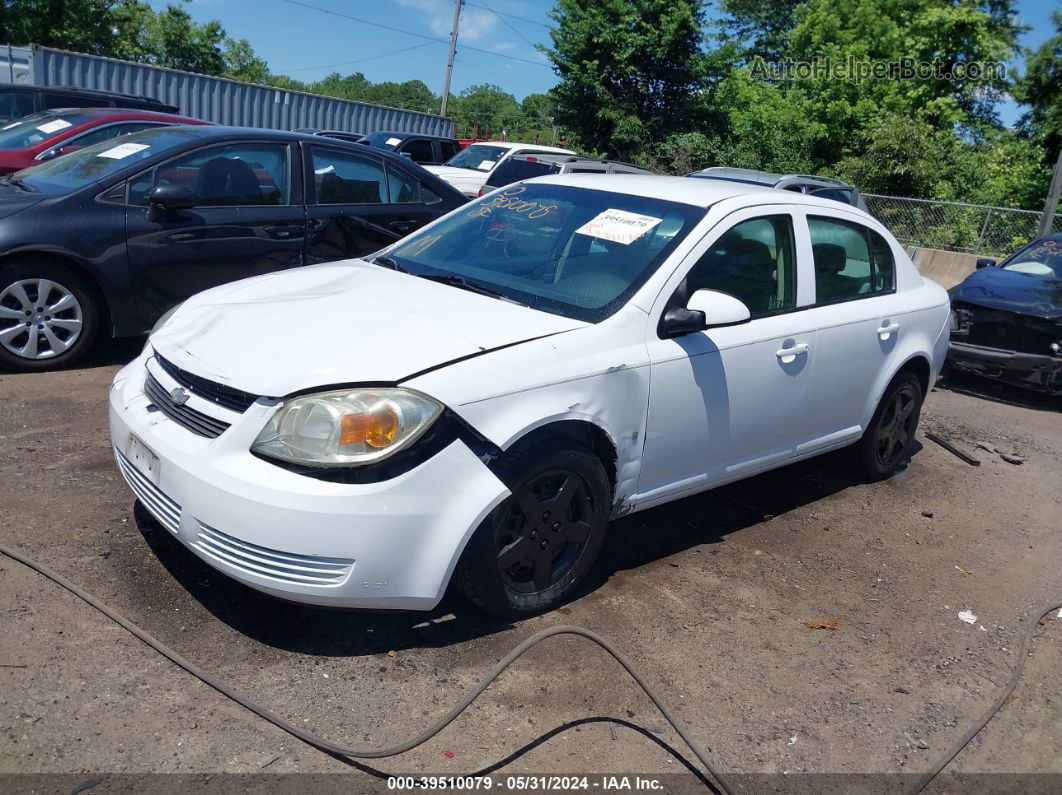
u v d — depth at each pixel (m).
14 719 2.70
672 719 2.97
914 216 18.19
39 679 2.88
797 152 27.47
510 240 4.34
